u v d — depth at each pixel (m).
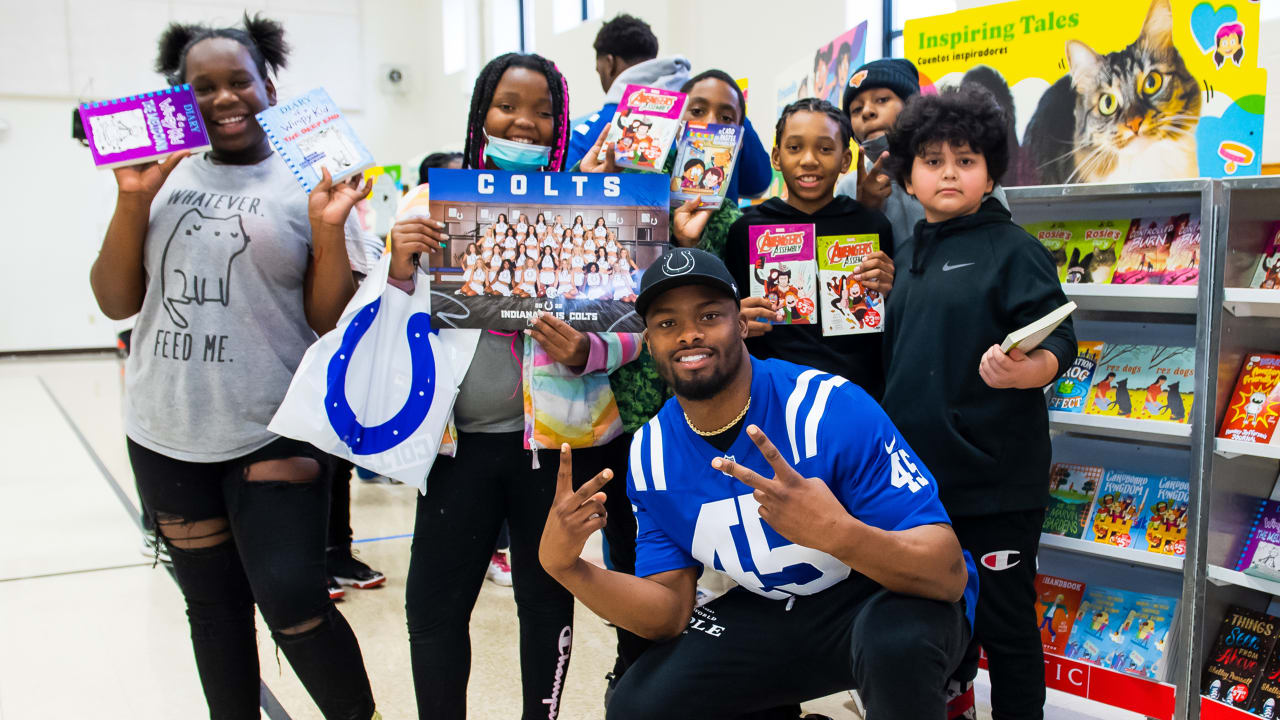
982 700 2.46
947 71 2.51
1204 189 2.03
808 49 6.04
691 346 1.51
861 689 1.48
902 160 2.12
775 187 3.45
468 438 1.85
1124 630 2.26
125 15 11.48
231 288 1.81
